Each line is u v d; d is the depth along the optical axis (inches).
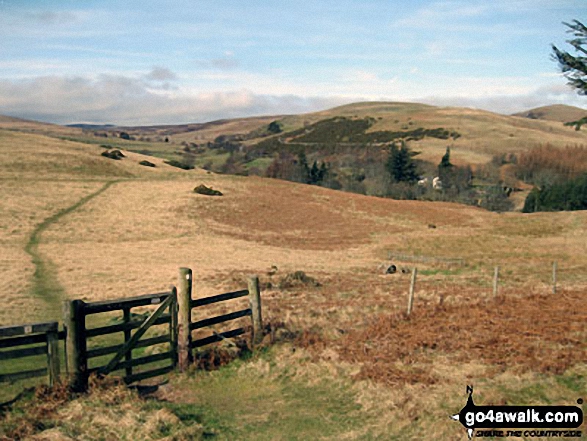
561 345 445.7
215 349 444.1
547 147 5231.3
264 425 325.4
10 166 2583.7
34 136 3671.3
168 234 1806.1
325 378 401.1
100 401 332.2
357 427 319.0
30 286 827.4
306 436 309.7
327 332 527.8
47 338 339.3
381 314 624.4
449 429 301.7
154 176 3004.4
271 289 880.9
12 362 440.5
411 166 5231.3
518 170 4977.9
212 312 656.4
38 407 318.7
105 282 908.6
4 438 281.0
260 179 3312.0
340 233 2106.3
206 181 2989.7
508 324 521.7
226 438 307.3
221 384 397.1
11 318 617.3
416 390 359.3
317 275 1088.2
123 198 2311.8
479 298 738.8
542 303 658.8
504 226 2402.8
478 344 452.1
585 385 354.3
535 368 387.9
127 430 298.4
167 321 408.2
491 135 7539.4
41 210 1927.9
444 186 4692.4
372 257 1587.1
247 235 1923.0
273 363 433.1
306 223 2266.2
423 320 559.8
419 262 1453.0
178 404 355.6
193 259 1322.6
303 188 3157.0
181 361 409.4
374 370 400.8
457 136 7603.4
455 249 1753.2
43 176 2529.5
